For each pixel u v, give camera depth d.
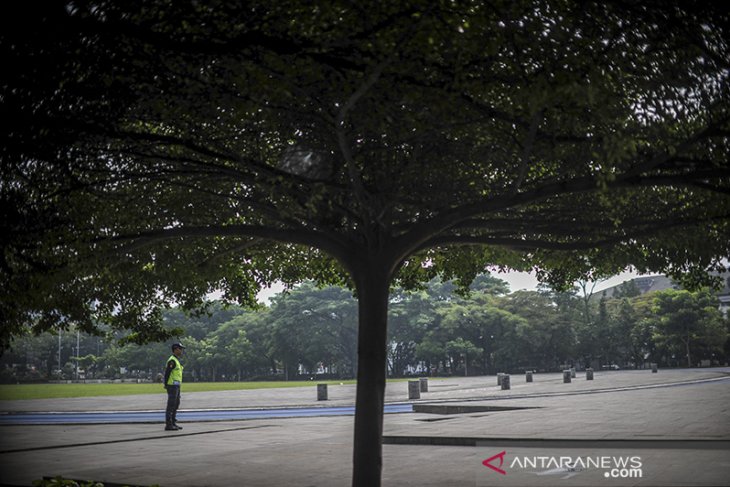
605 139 6.02
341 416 25.30
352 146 8.08
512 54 6.23
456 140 7.90
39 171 7.98
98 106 7.37
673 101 6.66
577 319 100.62
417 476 10.74
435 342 103.31
